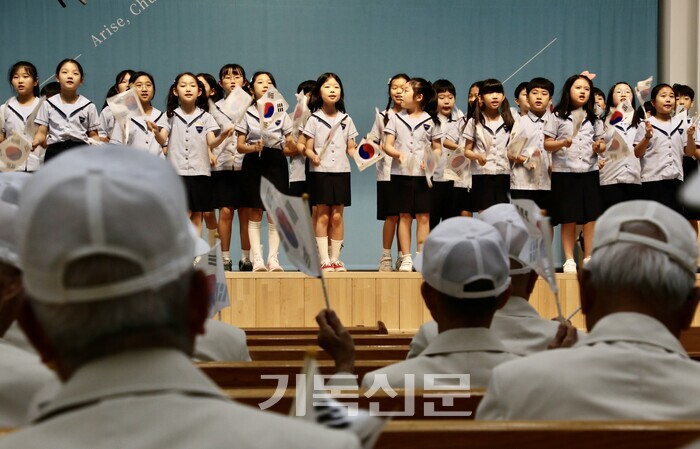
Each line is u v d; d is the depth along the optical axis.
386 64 16.59
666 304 2.52
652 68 16.84
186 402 1.38
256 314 11.11
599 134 12.12
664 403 2.46
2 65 16.02
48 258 1.34
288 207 3.30
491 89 12.18
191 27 16.33
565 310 11.54
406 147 11.77
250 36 16.44
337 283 11.19
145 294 1.38
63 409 1.38
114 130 11.95
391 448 2.27
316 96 11.98
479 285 3.20
